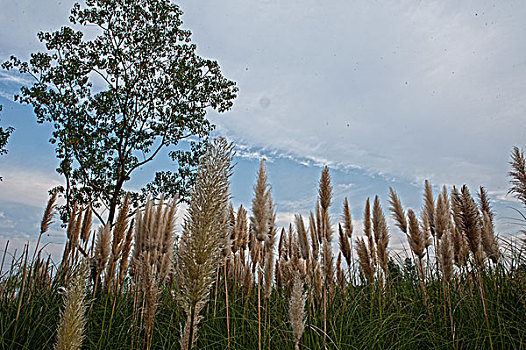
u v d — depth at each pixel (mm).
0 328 4566
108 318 5504
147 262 4855
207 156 2279
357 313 5656
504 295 5262
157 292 3418
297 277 3143
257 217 4105
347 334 4906
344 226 6680
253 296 6453
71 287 2244
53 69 18500
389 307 5883
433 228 6570
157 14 20125
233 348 4801
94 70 19406
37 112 17734
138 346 4629
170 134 20047
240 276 6598
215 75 21297
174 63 20562
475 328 4902
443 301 5613
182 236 2246
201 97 20828
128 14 19547
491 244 5129
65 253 6223
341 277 5977
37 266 5699
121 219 5074
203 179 2250
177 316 5512
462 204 4668
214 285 6211
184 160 19547
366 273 5984
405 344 4898
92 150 18703
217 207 2213
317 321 4914
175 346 5027
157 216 5781
